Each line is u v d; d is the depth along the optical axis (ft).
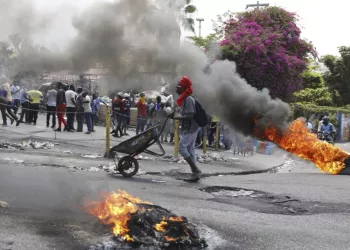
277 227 17.66
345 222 18.97
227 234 16.24
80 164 29.96
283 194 24.49
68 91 50.78
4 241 13.88
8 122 53.52
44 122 57.41
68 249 13.57
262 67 46.37
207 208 20.20
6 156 30.73
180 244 14.53
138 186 24.09
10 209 17.38
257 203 22.16
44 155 32.83
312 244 15.60
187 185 25.82
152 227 14.92
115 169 28.43
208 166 34.99
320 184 28.43
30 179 23.17
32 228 15.33
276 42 47.60
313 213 20.51
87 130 53.88
